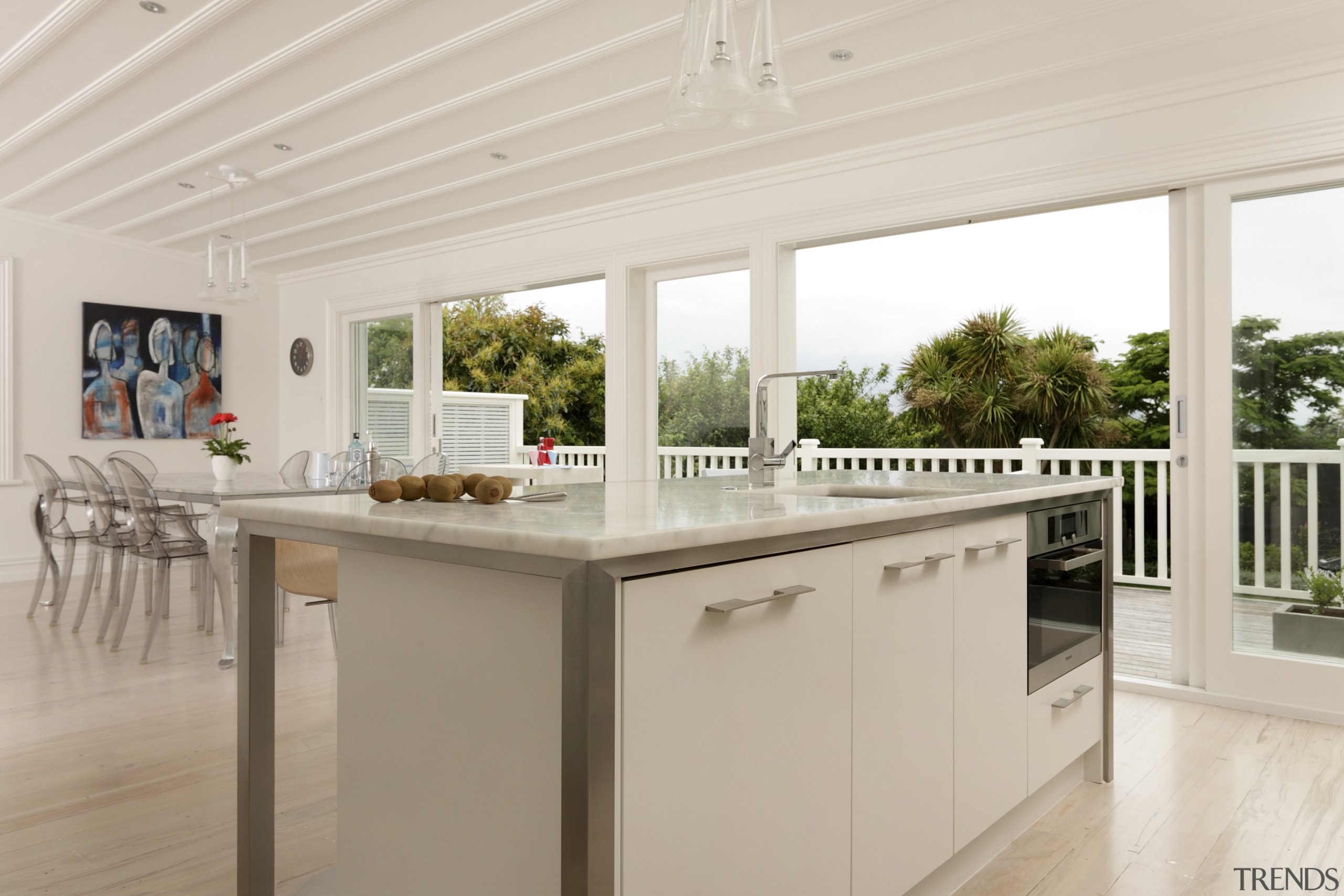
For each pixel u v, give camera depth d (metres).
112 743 2.75
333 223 5.65
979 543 1.98
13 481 5.85
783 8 2.88
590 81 3.46
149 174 4.81
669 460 5.07
